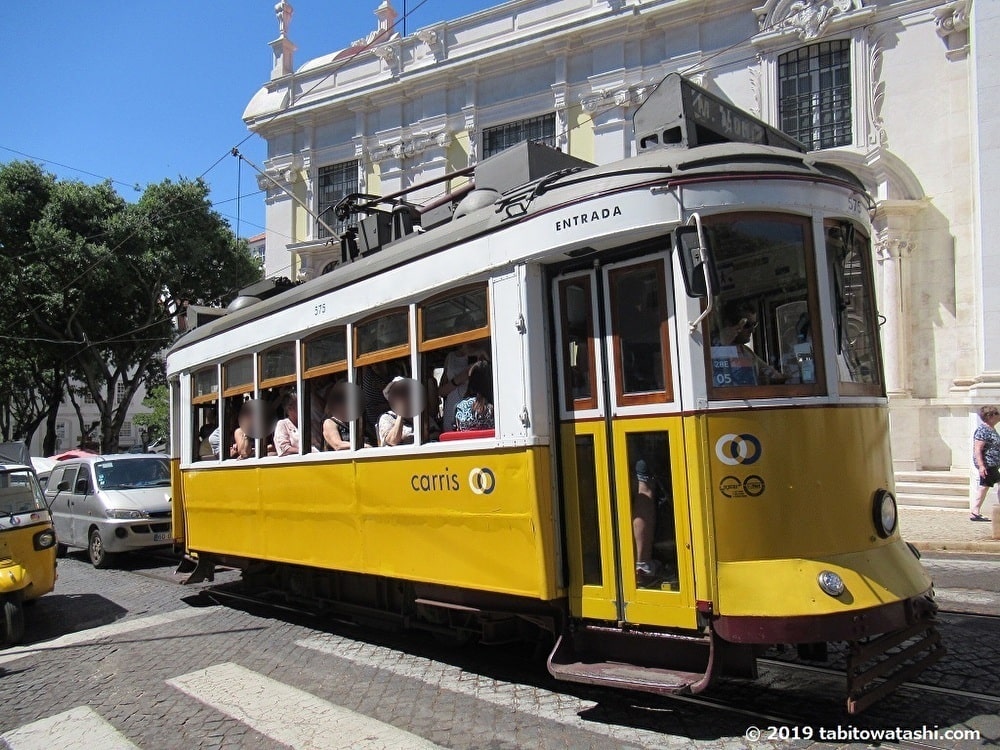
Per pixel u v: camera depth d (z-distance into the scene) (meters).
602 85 17.59
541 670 5.53
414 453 5.57
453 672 5.64
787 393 4.33
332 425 6.50
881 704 4.45
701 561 4.15
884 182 14.41
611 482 4.58
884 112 14.80
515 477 4.84
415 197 20.28
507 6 19.16
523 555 4.79
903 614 4.17
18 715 5.32
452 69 19.53
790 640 3.91
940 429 13.81
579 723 4.48
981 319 13.04
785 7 15.57
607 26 17.36
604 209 4.50
